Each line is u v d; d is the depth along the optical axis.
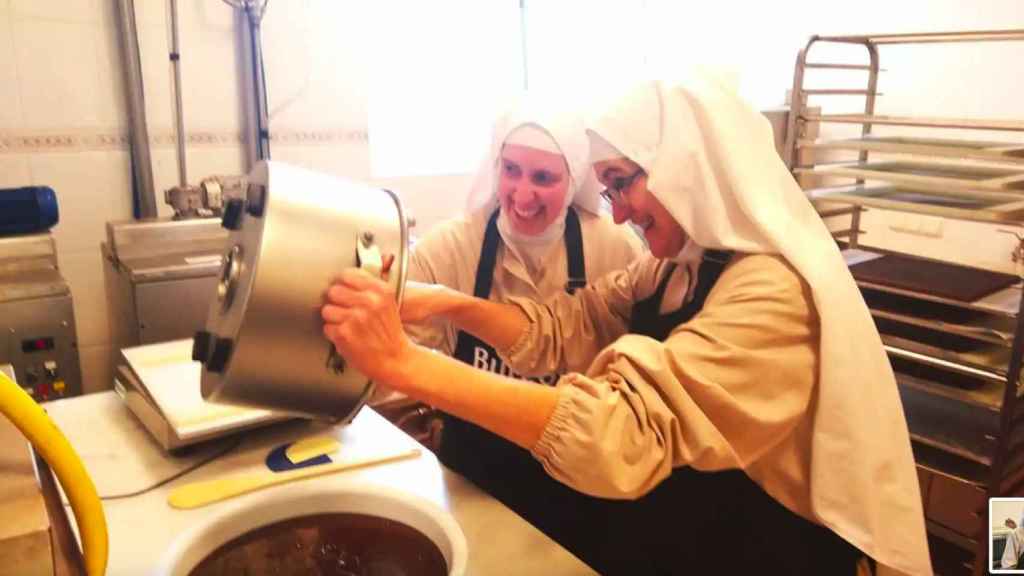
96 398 1.15
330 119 2.25
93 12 1.84
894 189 2.14
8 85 1.78
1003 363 1.74
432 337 1.33
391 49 2.56
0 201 1.50
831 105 2.79
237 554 0.76
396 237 0.74
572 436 0.73
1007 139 2.38
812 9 2.77
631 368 0.78
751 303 0.83
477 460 1.24
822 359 0.83
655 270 1.12
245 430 0.98
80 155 1.89
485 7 2.72
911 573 0.90
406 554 0.77
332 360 0.72
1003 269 2.32
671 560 1.01
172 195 1.78
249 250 0.68
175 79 1.94
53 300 1.45
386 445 0.99
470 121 2.76
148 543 0.78
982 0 2.35
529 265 1.43
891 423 0.90
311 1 2.15
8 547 0.52
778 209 0.87
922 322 1.83
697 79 0.87
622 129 0.88
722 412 0.79
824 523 0.89
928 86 2.52
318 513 0.81
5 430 0.66
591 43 2.98
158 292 1.55
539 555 0.79
